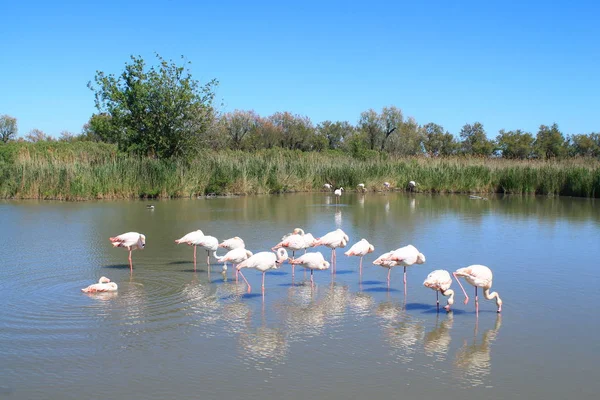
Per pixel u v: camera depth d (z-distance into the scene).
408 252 10.79
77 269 12.90
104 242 16.41
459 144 78.19
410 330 8.91
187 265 13.48
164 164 33.41
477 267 9.66
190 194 32.88
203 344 8.24
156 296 10.69
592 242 16.98
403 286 11.66
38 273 12.47
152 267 13.21
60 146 44.00
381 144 73.44
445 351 8.05
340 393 6.73
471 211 26.23
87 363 7.54
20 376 7.14
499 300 9.77
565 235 18.41
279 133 76.94
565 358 7.84
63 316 9.43
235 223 20.67
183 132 34.62
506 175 40.47
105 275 12.36
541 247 16.08
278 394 6.70
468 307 10.17
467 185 40.47
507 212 25.86
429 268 13.30
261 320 9.34
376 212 25.38
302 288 11.48
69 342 8.27
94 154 36.72
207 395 6.66
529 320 9.45
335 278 12.39
